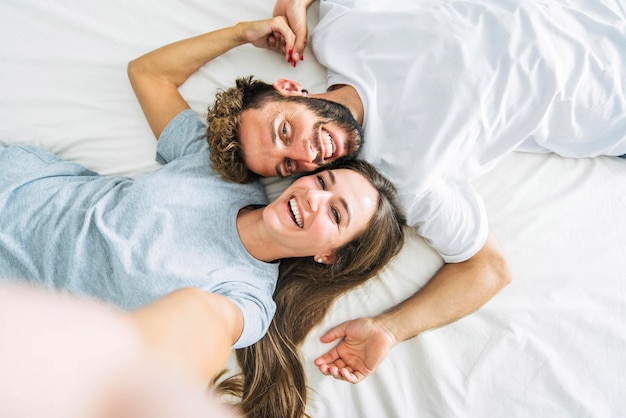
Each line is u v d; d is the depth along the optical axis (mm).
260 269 940
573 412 938
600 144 1072
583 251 1040
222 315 616
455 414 938
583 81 964
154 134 1022
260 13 1098
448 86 931
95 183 942
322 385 972
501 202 1075
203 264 874
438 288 994
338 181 896
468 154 989
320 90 1087
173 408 260
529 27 932
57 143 996
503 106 946
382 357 954
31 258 872
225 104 936
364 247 963
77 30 1021
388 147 984
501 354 972
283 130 904
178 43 1012
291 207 888
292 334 1014
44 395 214
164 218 881
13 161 916
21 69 998
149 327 398
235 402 955
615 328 984
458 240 989
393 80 981
